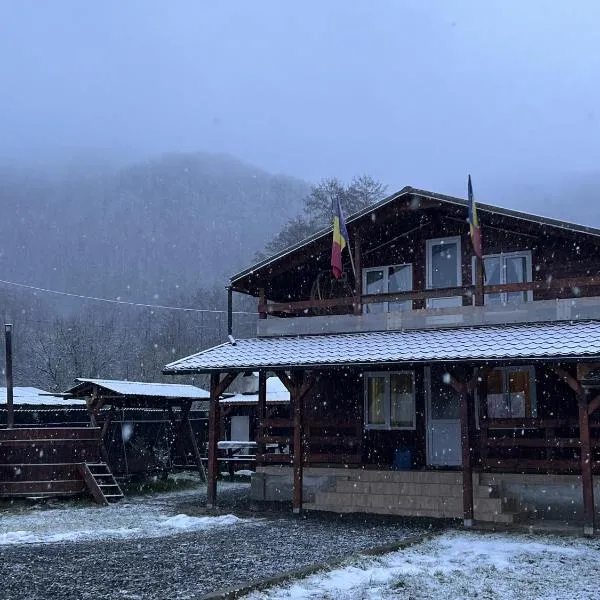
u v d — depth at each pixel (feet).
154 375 180.65
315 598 28.68
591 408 46.09
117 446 82.33
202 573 32.83
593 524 45.11
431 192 58.65
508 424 54.95
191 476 90.94
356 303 60.59
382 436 65.26
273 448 95.50
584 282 52.37
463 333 54.39
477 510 51.93
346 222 61.16
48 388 165.99
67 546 41.55
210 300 245.24
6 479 64.80
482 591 30.50
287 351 58.03
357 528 48.62
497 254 61.98
